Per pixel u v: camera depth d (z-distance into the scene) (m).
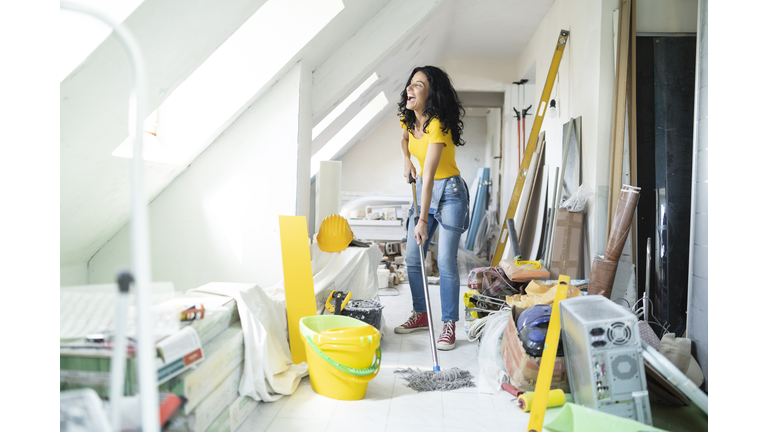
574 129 3.69
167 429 1.30
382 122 8.11
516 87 6.62
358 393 1.86
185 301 1.78
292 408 1.78
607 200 3.16
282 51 2.62
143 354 0.64
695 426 1.63
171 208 2.85
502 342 2.20
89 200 2.07
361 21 3.12
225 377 1.56
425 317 2.91
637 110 3.04
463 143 2.79
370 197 5.71
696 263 2.14
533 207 4.56
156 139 2.62
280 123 2.80
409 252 2.88
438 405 1.83
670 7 3.05
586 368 1.49
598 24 3.23
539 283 2.65
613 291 2.84
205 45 2.00
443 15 4.57
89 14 0.60
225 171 2.83
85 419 0.89
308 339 1.87
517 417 1.74
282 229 2.29
